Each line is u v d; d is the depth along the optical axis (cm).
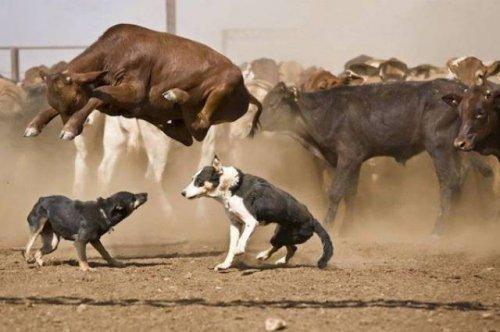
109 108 1347
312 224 1208
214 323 884
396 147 1733
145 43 1346
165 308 945
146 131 1877
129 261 1296
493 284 1091
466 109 1583
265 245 1478
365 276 1140
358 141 1738
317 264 1250
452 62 2183
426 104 1700
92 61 1327
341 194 1717
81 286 1063
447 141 1689
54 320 895
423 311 932
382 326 871
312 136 1766
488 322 888
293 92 1762
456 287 1068
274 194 1186
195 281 1101
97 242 1206
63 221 1182
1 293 1027
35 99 2069
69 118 1327
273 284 1080
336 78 2289
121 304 967
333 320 892
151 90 1354
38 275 1140
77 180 1914
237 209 1180
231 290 1044
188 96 1356
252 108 2069
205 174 1181
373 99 1731
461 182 1731
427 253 1416
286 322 881
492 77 2164
